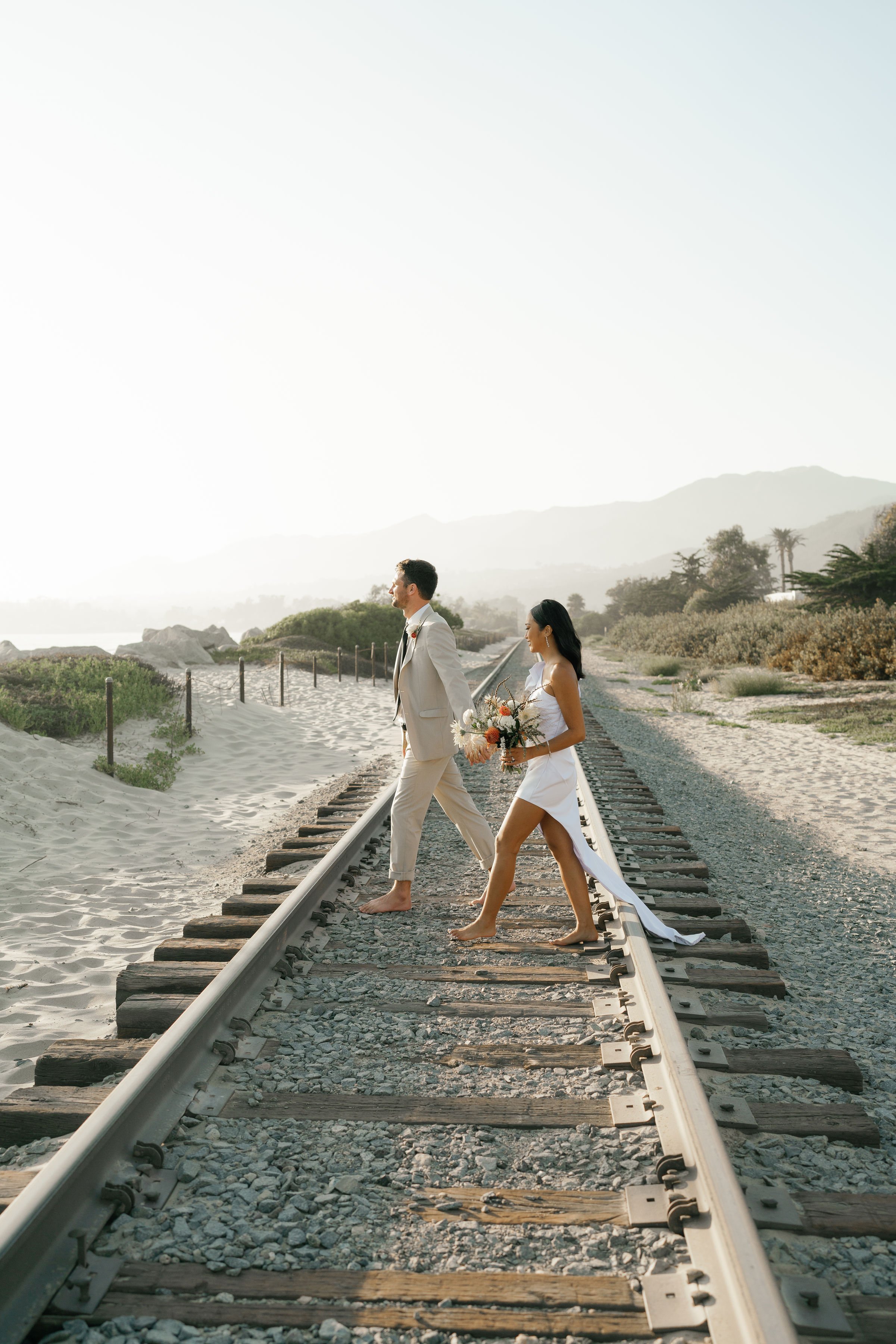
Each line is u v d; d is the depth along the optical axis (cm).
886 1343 216
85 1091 334
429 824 816
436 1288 233
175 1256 243
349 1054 366
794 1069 357
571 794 487
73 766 1063
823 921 589
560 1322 221
